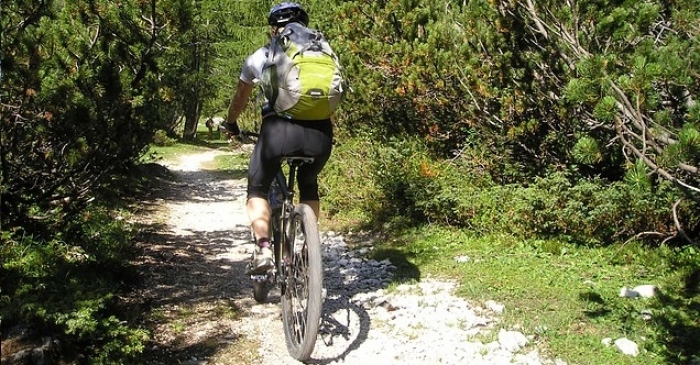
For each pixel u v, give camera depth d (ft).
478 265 20.35
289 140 13.64
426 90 30.14
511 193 24.57
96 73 18.28
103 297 14.19
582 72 14.58
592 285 18.03
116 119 19.11
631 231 21.97
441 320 15.64
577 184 24.27
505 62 25.96
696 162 13.44
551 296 17.11
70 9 19.04
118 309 16.03
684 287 17.58
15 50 16.35
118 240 21.04
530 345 14.05
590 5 19.66
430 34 29.71
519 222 23.30
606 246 21.98
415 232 25.36
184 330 15.78
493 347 13.92
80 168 18.83
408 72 30.89
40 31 16.98
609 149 24.84
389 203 28.50
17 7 17.42
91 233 21.06
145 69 20.13
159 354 14.32
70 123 17.69
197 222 32.45
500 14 25.72
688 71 13.71
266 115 13.98
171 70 23.76
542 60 24.62
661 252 20.42
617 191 22.24
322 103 13.21
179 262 22.56
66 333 12.60
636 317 15.46
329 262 22.75
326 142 13.91
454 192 26.05
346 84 13.79
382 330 15.53
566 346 13.93
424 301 17.08
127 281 19.33
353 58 35.04
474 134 29.73
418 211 26.73
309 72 13.05
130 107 19.63
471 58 26.78
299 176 14.94
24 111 17.20
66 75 17.80
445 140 33.27
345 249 24.68
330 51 13.70
